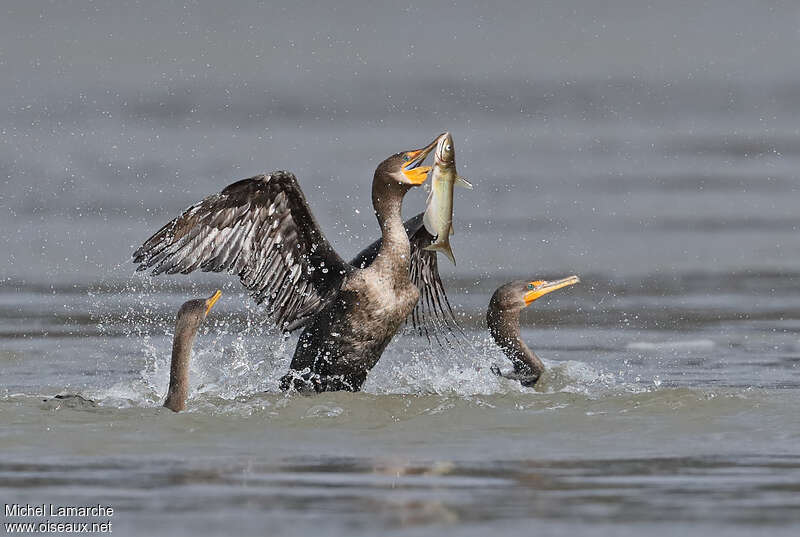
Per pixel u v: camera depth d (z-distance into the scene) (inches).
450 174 518.9
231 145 1717.5
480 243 1054.4
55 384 599.5
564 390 572.7
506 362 630.5
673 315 798.5
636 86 2974.9
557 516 382.3
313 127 2000.5
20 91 2659.9
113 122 2041.1
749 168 1546.5
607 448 466.0
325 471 433.4
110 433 483.2
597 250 1034.1
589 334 744.3
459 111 2324.1
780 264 983.6
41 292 850.1
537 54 4156.0
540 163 1587.1
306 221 529.7
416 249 591.5
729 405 529.0
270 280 540.7
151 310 797.9
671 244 1063.6
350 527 371.9
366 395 539.8
